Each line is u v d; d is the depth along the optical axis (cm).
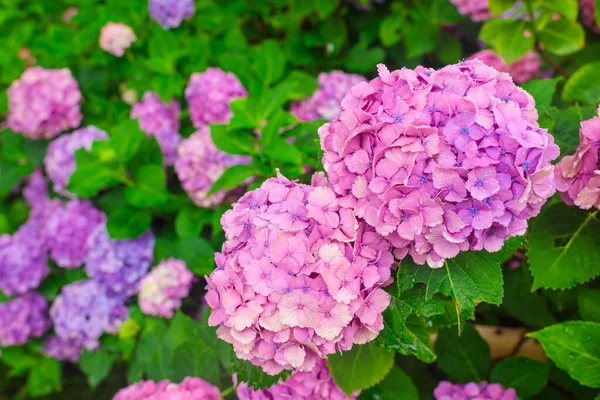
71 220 138
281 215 75
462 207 72
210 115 125
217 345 101
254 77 131
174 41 138
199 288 140
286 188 78
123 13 153
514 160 71
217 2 155
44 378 156
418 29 149
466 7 134
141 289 127
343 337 75
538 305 102
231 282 75
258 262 74
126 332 129
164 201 122
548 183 72
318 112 130
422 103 73
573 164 81
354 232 74
